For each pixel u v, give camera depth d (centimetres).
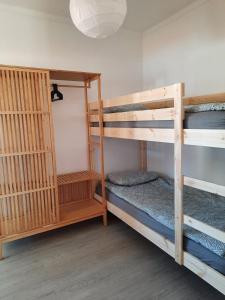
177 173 168
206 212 202
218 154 258
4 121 213
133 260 213
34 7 259
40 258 220
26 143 225
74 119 304
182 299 166
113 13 137
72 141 306
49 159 241
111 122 262
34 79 223
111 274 195
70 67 295
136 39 346
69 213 272
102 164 279
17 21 259
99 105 268
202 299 166
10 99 213
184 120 162
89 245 240
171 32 301
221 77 247
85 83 299
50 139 237
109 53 324
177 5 269
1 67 206
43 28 274
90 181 317
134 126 222
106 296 171
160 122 189
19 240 252
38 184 236
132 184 293
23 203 232
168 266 204
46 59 279
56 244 243
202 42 263
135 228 231
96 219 302
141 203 229
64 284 184
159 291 174
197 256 162
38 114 228
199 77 271
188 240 169
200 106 164
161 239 195
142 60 355
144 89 357
